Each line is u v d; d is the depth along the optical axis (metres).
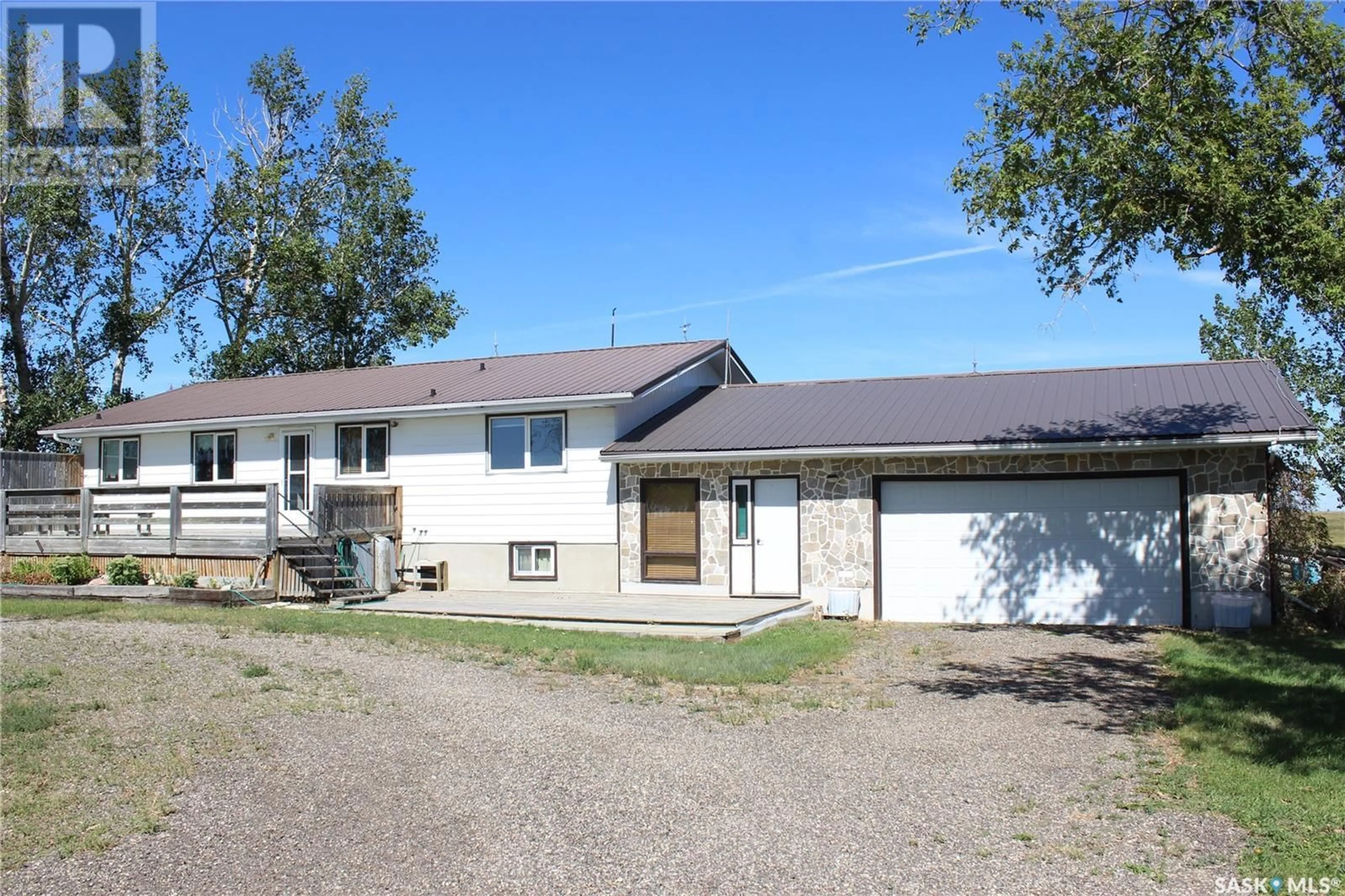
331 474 21.83
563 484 19.75
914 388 20.48
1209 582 15.67
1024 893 5.26
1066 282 13.06
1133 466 16.17
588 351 24.14
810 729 8.77
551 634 14.19
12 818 6.32
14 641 12.54
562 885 5.42
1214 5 11.46
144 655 11.66
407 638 13.47
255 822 6.34
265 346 32.88
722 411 20.62
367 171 34.84
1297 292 12.03
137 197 31.88
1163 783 6.99
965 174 12.72
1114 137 11.59
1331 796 6.62
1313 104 12.09
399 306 35.47
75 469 25.30
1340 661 11.88
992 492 16.92
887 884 5.39
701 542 18.64
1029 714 9.38
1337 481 22.06
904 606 17.28
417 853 5.86
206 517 18.77
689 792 6.96
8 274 29.55
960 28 12.07
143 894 5.32
